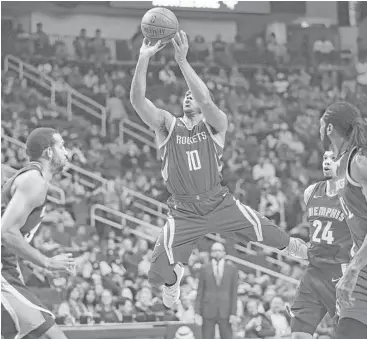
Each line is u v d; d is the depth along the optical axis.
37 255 4.09
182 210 5.38
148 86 18.94
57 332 4.21
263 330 10.70
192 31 20.45
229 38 20.61
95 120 18.20
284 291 12.50
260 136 17.92
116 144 17.05
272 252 14.30
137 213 14.70
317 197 5.78
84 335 7.86
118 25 20.06
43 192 4.27
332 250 5.58
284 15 20.91
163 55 19.83
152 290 11.68
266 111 18.81
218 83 19.47
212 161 5.34
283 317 10.95
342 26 20.97
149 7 20.14
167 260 5.32
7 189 4.28
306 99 19.42
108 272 11.95
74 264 4.14
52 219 13.49
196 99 5.16
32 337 4.17
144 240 12.92
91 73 18.92
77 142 16.44
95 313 10.88
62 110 17.80
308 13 20.95
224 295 9.27
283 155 17.12
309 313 5.66
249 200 15.06
